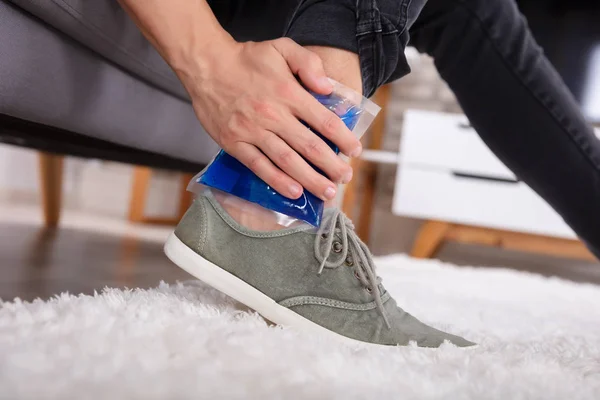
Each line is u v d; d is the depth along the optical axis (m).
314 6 0.63
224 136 0.59
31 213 2.41
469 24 0.94
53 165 1.94
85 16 0.72
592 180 0.99
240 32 0.86
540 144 0.99
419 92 3.00
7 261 1.07
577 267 2.85
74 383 0.36
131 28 0.83
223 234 0.64
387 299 0.66
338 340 0.59
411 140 2.40
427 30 0.97
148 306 0.56
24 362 0.38
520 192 2.31
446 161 2.37
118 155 1.22
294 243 0.64
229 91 0.58
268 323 0.65
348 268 0.64
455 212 2.38
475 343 0.64
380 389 0.41
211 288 0.79
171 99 1.12
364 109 0.62
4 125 0.77
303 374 0.42
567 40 2.60
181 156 1.24
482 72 0.97
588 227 1.04
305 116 0.57
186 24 0.58
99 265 1.19
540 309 1.17
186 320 0.54
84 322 0.49
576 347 0.70
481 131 1.03
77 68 0.78
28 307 0.53
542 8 2.62
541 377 0.49
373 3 0.60
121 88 0.91
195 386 0.37
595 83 2.57
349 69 0.61
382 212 3.09
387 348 0.57
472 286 1.48
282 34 0.76
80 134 0.84
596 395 0.47
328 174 0.59
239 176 0.62
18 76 0.66
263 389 0.39
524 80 0.96
